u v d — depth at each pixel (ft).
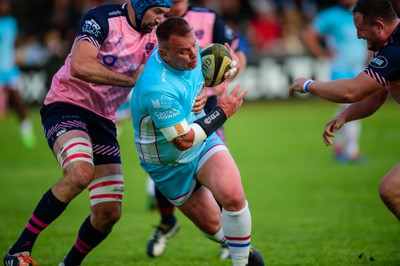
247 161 144.97
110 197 63.52
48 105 64.49
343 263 69.67
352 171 131.23
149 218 97.35
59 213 59.88
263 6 254.06
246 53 237.66
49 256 75.61
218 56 60.29
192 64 55.98
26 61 237.45
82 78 59.11
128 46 62.39
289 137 177.47
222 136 73.41
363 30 58.44
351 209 99.09
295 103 242.58
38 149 167.94
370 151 152.56
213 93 73.97
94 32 60.29
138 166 143.95
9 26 165.07
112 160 64.69
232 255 59.52
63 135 60.85
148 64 58.08
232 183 57.57
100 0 231.30
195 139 56.90
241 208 57.77
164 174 60.75
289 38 237.25
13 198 111.24
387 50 57.00
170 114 55.77
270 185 119.44
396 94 60.75
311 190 114.32
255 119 213.46
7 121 230.07
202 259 74.74
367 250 75.05
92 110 64.28
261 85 239.91
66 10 234.58
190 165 59.57
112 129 65.62
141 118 58.44
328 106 238.48
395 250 74.54
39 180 127.03
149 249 75.56
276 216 95.91
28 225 60.39
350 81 57.57
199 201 61.46
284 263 71.10
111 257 76.07
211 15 75.92
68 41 226.79
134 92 58.70
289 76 236.84
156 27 62.03
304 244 79.71
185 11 75.92
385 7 57.21
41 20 254.06
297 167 136.87
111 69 62.85
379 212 96.63
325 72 229.86
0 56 165.68
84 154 59.98
